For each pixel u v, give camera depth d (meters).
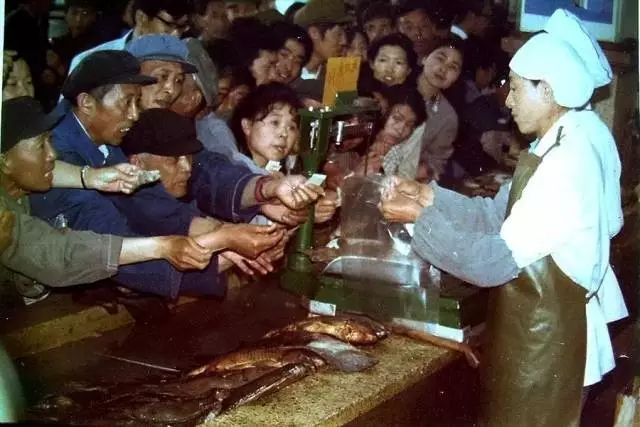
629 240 3.99
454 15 4.44
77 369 2.53
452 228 2.44
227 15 4.11
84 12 3.71
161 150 2.80
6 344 2.53
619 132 4.12
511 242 2.37
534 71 2.37
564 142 2.37
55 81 3.48
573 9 4.19
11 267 2.55
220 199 2.99
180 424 2.18
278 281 3.38
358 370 2.55
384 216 2.73
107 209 2.74
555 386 2.47
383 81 4.02
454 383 2.80
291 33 3.78
